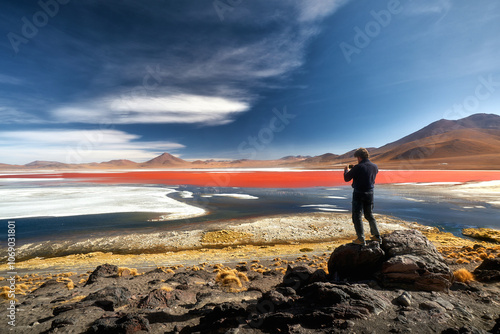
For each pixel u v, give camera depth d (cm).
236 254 2119
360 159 604
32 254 2314
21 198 6025
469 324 375
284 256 1950
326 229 3053
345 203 5156
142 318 475
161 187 9275
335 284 496
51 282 1189
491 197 5416
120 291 732
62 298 823
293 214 3997
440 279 509
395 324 371
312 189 8138
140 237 2786
